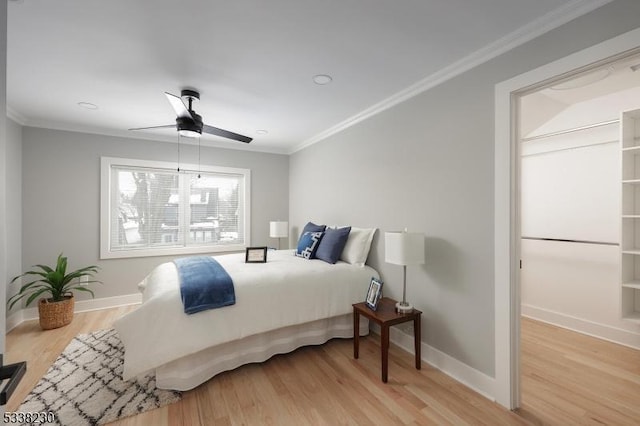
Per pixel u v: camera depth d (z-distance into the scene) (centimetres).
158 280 249
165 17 174
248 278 249
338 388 216
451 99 238
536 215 360
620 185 268
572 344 287
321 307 271
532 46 185
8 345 286
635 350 275
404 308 241
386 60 225
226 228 492
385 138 308
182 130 280
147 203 432
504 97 199
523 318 362
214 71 240
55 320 326
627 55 150
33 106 316
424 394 210
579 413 189
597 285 308
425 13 173
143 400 201
